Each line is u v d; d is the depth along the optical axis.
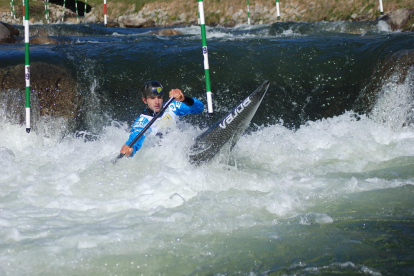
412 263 9.98
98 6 72.19
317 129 22.28
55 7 72.50
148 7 66.94
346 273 9.78
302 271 9.96
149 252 11.02
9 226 12.25
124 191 14.86
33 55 26.45
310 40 29.52
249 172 16.81
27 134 23.50
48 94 24.64
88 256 10.81
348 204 13.56
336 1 52.66
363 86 25.33
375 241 11.07
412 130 22.14
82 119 24.84
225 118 16.91
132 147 17.00
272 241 11.41
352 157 18.62
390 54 24.98
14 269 10.26
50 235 11.75
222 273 10.11
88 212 13.35
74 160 18.20
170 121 18.36
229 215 12.91
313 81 25.83
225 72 26.58
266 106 25.33
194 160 16.91
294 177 16.33
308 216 12.77
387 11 48.47
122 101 25.66
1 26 36.28
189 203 13.77
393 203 13.45
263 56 27.42
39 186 15.33
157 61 27.22
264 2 58.19
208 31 47.81
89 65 26.72
